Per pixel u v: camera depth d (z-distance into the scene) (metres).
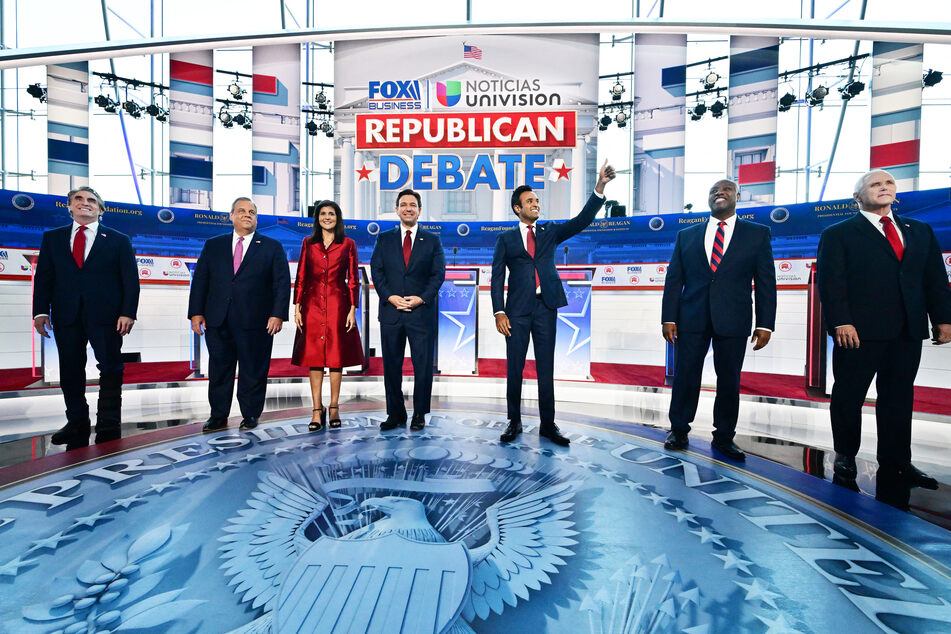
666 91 7.04
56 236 2.73
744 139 6.93
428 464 2.20
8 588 1.21
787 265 3.79
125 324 2.85
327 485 1.93
